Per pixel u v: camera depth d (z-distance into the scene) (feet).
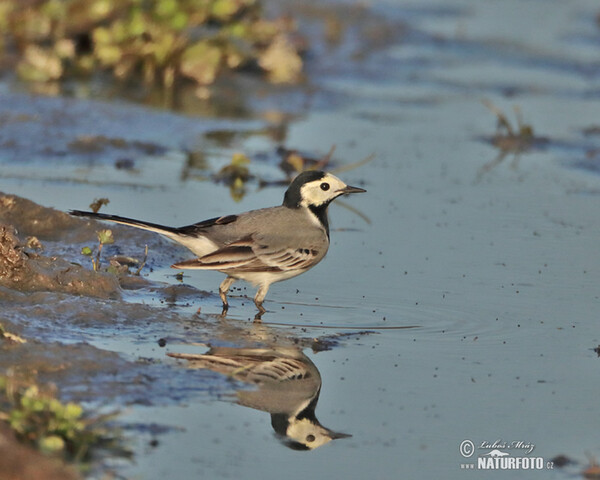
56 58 75.56
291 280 46.19
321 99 79.30
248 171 60.90
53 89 73.20
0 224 41.57
